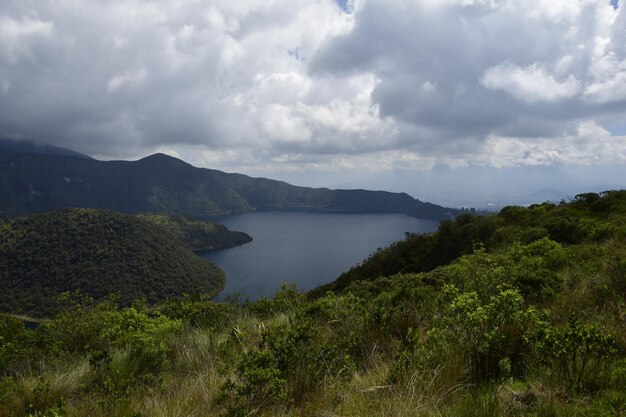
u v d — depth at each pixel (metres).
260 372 2.92
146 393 3.59
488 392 2.50
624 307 3.71
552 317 3.93
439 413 2.28
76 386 4.04
